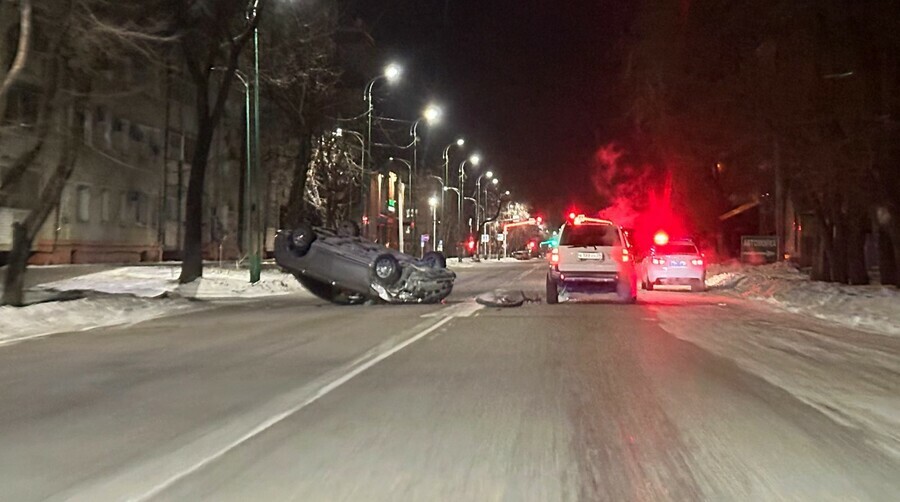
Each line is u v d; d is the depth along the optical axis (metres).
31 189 41.00
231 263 52.75
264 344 16.02
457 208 100.88
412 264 25.30
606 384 11.62
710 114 31.50
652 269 31.92
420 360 13.84
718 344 15.78
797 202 33.66
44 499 6.72
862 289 26.28
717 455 7.94
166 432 8.95
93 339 17.05
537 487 6.93
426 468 7.50
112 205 48.53
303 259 24.91
